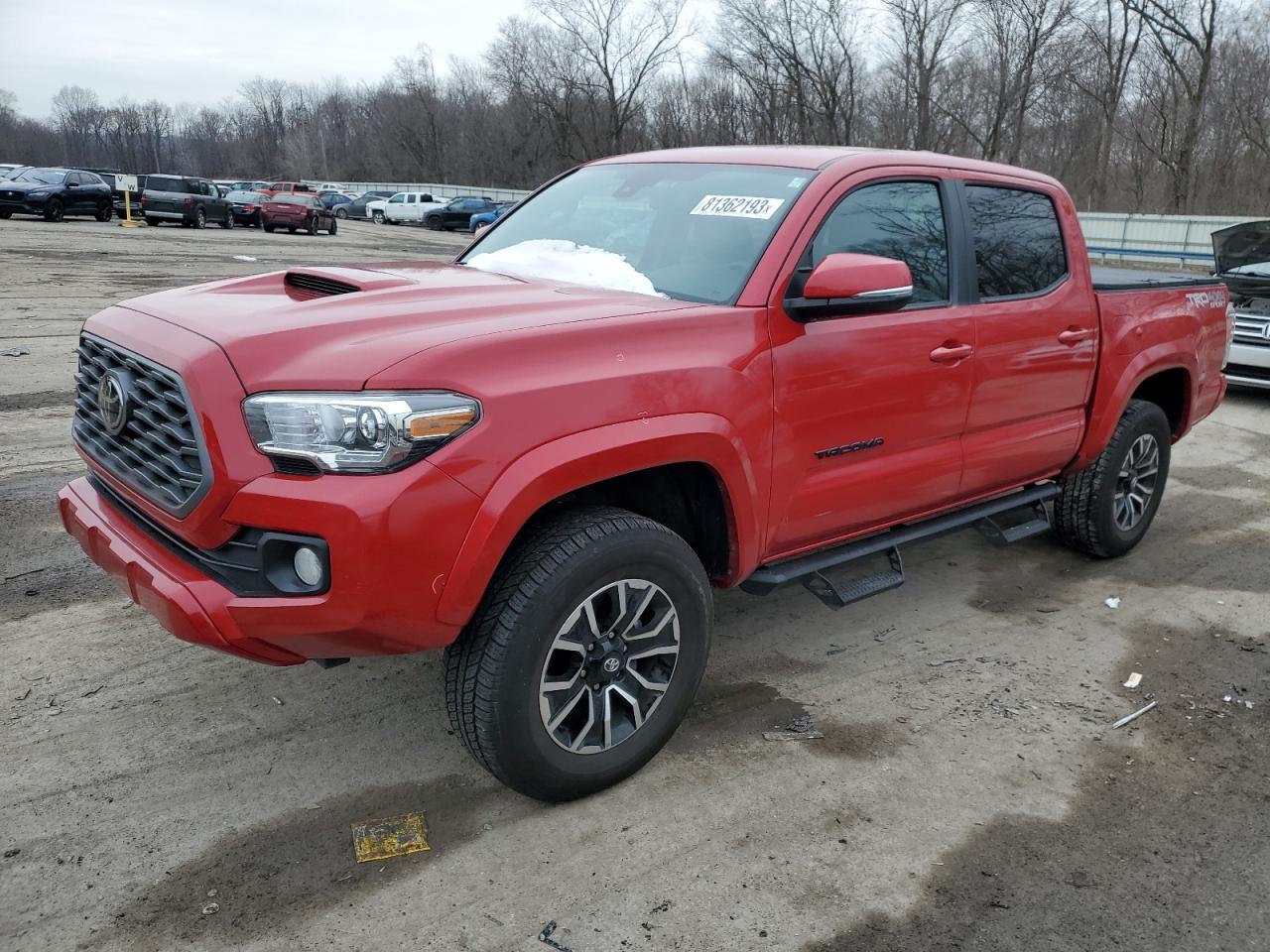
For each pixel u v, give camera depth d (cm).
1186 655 419
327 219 3378
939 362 370
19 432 666
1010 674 396
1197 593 490
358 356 246
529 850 279
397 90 8188
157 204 3050
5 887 257
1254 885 275
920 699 373
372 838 281
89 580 444
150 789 299
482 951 242
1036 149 4512
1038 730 353
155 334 273
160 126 13212
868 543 379
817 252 335
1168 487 683
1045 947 249
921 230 377
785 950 246
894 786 315
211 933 245
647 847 282
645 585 291
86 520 291
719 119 5572
